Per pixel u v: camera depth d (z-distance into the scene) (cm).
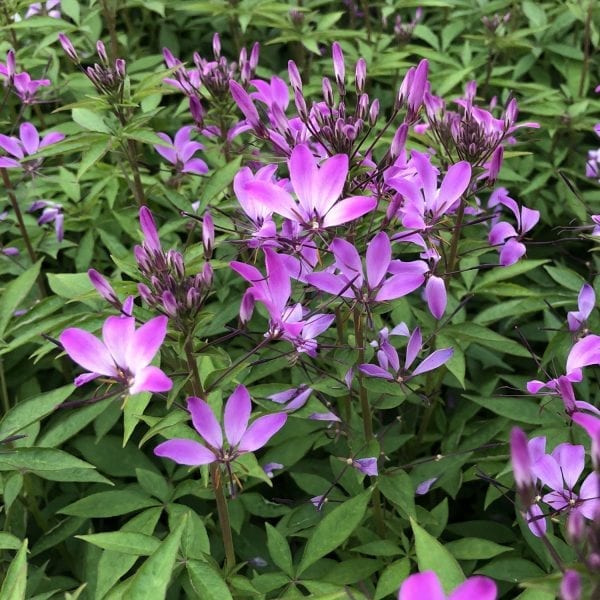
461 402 40
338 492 35
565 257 52
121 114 38
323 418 32
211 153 46
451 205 30
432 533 34
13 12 52
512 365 45
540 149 56
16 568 26
